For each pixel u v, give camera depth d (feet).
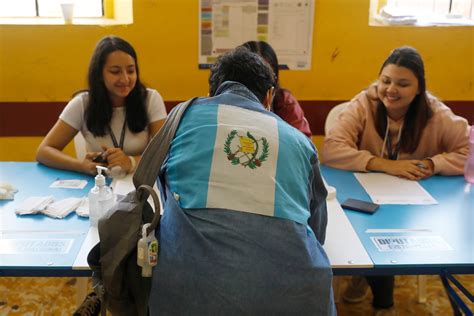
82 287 6.94
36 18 9.61
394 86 7.09
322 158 7.64
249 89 4.64
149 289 4.12
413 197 6.36
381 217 5.80
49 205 5.84
